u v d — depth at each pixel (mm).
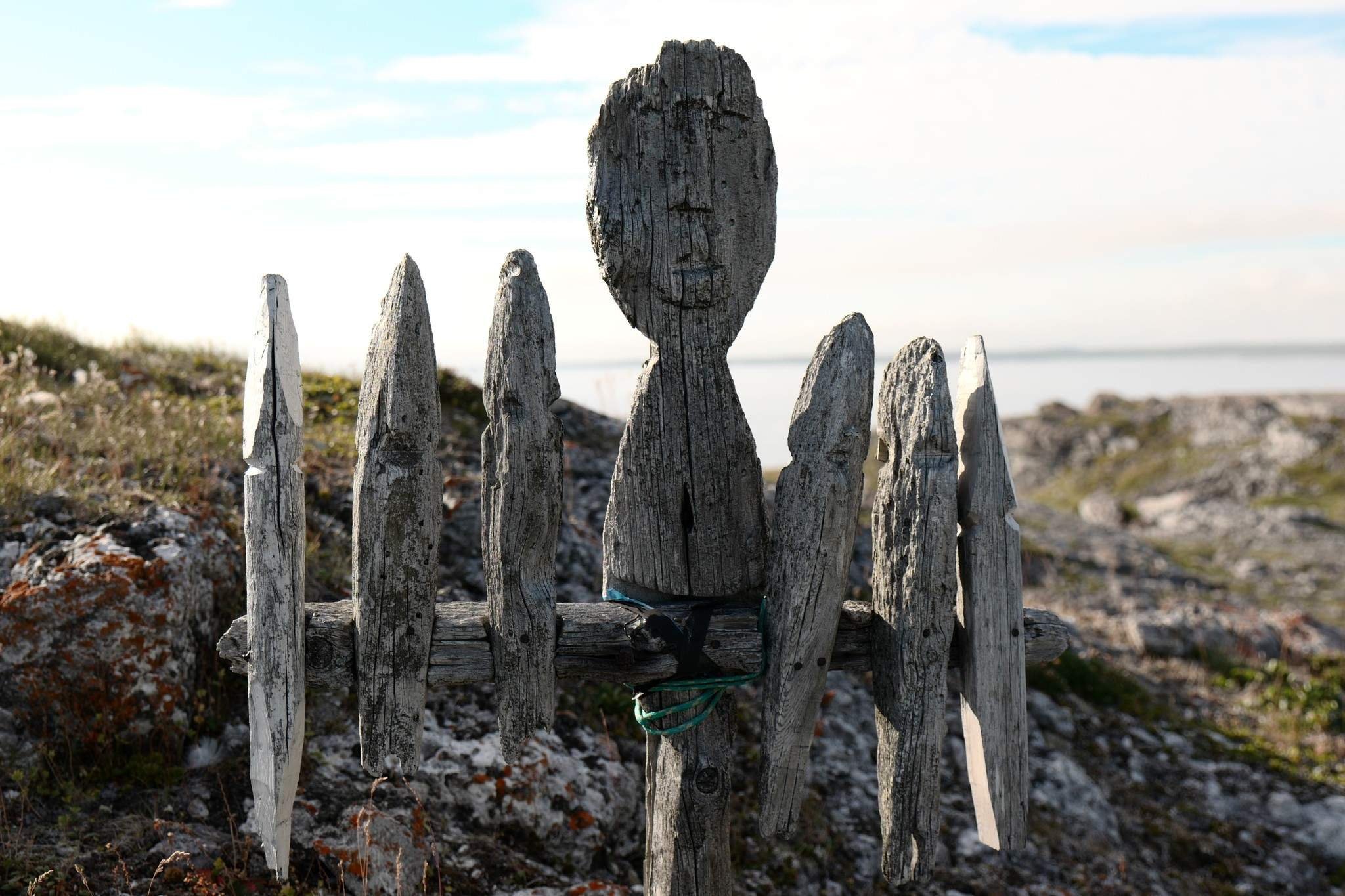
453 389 7133
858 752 5242
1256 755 6547
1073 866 4934
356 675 2234
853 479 2291
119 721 3529
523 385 2137
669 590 2430
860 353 2291
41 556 3830
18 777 3305
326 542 4820
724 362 2385
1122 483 29516
